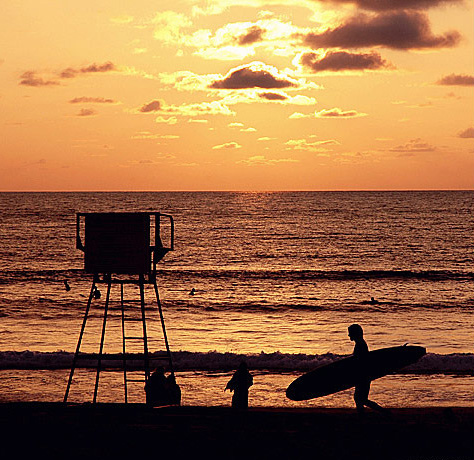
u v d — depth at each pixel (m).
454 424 17.31
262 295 64.69
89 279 74.75
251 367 33.22
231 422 17.33
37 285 69.75
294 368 33.16
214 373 32.03
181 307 56.75
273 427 16.88
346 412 19.34
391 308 56.72
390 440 15.80
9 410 18.81
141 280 21.02
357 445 15.45
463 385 29.62
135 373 31.77
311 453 14.92
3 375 30.91
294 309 56.16
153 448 15.23
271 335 43.81
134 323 48.50
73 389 28.64
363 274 80.88
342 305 58.34
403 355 18.66
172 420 17.53
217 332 44.88
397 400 27.31
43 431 16.44
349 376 17.92
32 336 42.22
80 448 15.22
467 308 56.56
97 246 20.47
